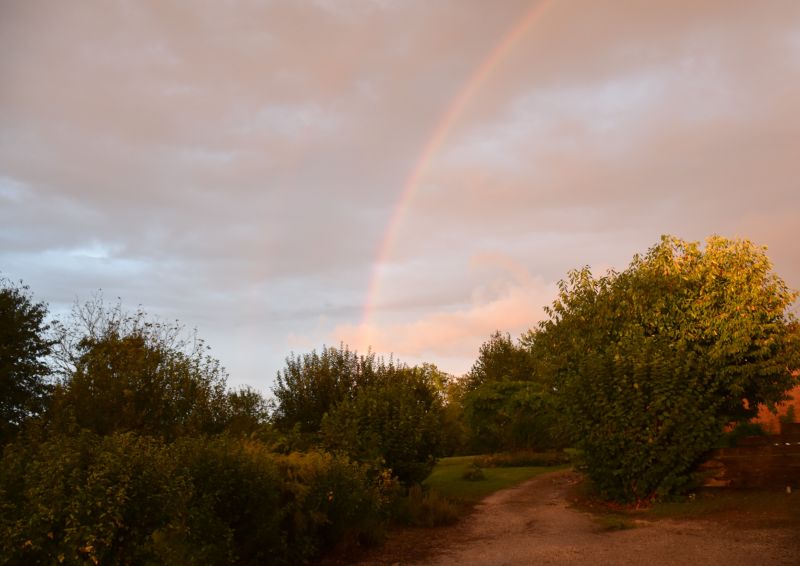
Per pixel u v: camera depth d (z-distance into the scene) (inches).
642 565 338.0
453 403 1680.6
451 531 495.2
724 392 644.7
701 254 715.4
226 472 334.0
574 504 597.0
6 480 279.3
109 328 609.9
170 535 288.4
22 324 953.5
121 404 515.5
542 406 1139.3
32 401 855.1
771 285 663.8
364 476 448.8
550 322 810.2
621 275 760.3
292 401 926.4
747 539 377.1
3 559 255.9
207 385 582.9
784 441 573.6
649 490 556.7
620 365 585.3
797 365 633.6
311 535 386.0
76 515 259.8
